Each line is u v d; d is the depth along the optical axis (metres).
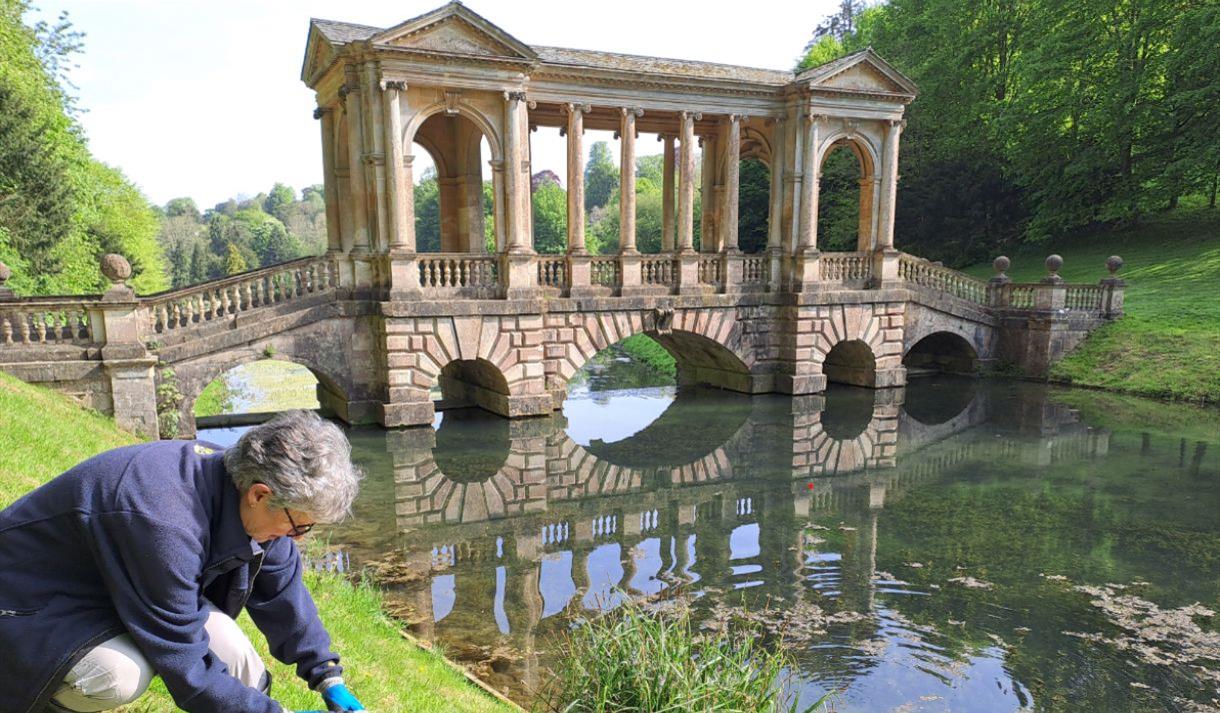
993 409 21.20
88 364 14.55
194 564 2.36
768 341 23.44
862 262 24.09
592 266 21.31
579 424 19.38
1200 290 26.80
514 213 19.03
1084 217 35.09
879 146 23.55
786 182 22.83
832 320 23.28
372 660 5.36
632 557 10.56
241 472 2.44
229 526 2.49
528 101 19.73
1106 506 12.80
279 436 2.45
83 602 2.38
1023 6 39.34
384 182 17.94
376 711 4.41
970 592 9.44
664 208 26.56
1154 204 33.25
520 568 10.07
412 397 18.34
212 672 2.43
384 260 18.09
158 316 16.81
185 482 2.42
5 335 14.39
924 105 40.84
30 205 26.78
